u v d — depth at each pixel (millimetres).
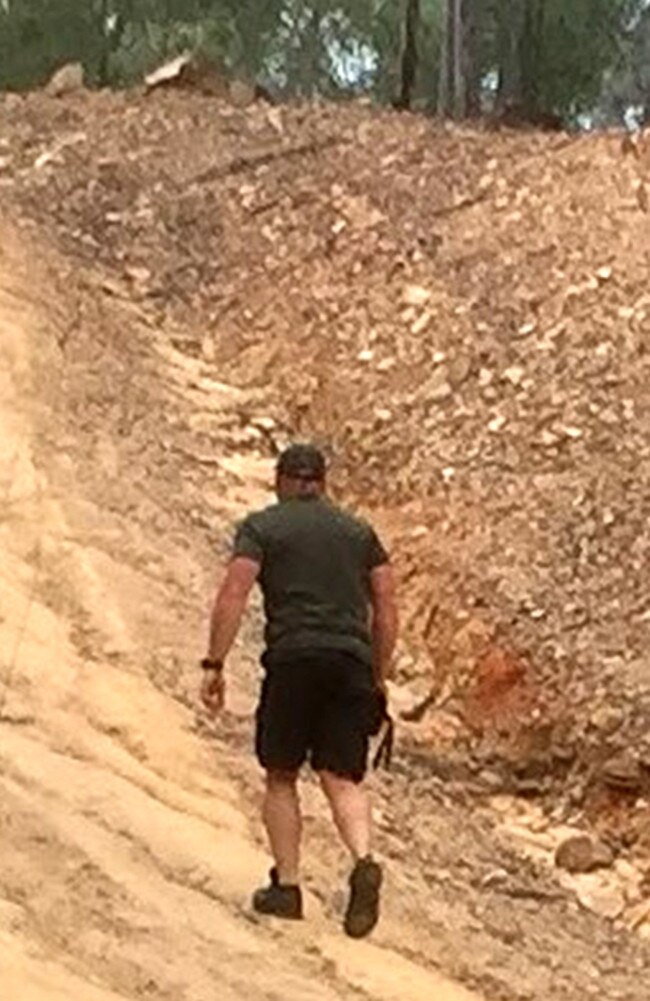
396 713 14070
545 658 14281
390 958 9625
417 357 18359
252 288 20125
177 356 18875
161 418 16938
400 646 14875
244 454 17188
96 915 9000
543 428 17094
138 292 20062
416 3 28875
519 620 14648
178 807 10711
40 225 20953
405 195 21266
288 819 9516
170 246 21047
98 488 14445
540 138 22500
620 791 13305
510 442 17000
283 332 19234
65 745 10867
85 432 15422
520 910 11445
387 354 18500
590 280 19031
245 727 11922
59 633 12148
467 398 17703
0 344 16109
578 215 20141
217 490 16062
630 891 12516
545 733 13773
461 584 15133
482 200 20891
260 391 18531
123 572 13188
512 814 13266
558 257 19516
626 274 19047
